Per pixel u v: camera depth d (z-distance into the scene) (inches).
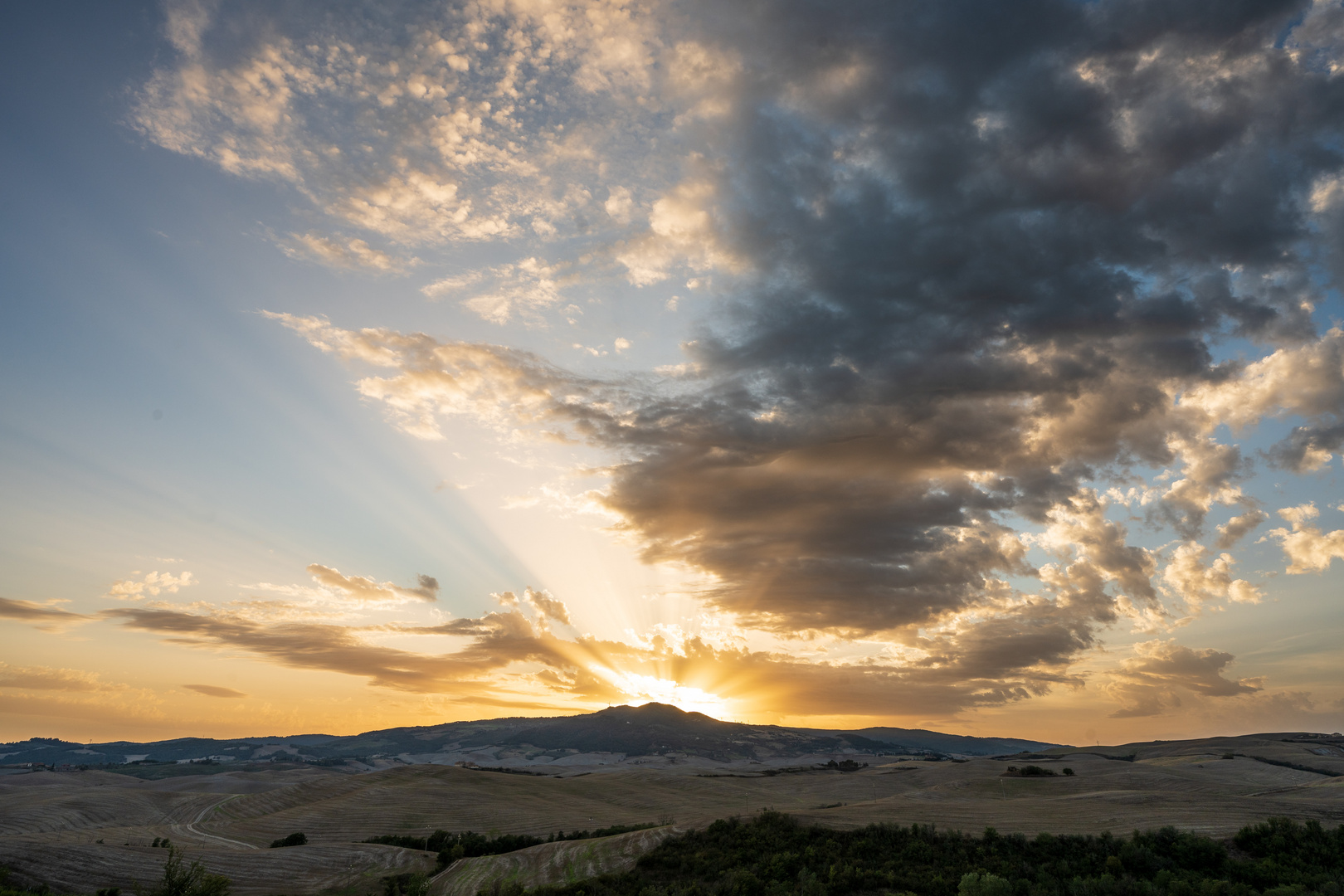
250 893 3102.9
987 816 3501.5
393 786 6879.9
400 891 3041.3
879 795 7308.1
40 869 3358.8
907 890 1936.5
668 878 2394.2
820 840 2564.0
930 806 4200.3
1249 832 2330.2
